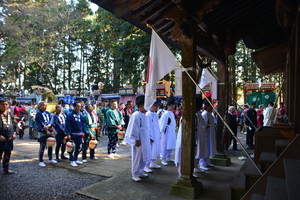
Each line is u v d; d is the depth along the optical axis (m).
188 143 3.95
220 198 3.76
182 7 3.76
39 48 26.64
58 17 26.55
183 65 4.02
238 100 25.16
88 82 37.22
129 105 12.25
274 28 6.23
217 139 6.29
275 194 2.28
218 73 6.36
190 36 3.95
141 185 4.42
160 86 16.77
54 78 35.59
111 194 3.96
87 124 6.52
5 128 5.03
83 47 34.72
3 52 22.30
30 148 8.37
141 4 3.56
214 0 3.68
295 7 2.35
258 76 23.38
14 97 18.98
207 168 5.68
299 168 2.33
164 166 6.07
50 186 4.47
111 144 7.09
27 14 20.34
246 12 5.16
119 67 18.02
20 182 4.70
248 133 8.70
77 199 3.81
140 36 15.68
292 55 4.68
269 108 8.99
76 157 6.12
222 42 5.88
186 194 3.77
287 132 3.47
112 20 21.80
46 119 6.24
